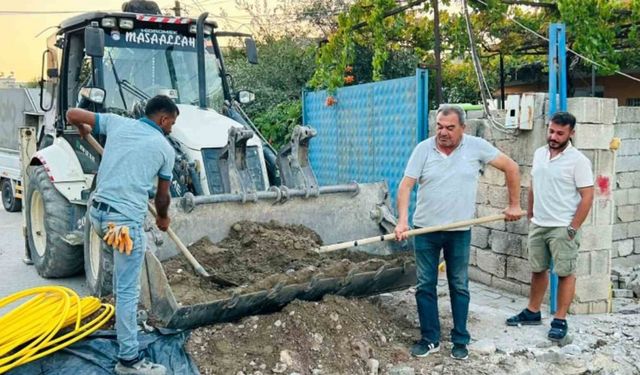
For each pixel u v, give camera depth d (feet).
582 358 15.12
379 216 18.71
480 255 21.80
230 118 21.52
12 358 12.85
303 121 32.81
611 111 18.03
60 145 22.48
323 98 31.01
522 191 19.61
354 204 18.61
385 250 18.45
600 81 48.19
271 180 20.79
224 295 14.48
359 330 15.20
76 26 21.75
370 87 27.04
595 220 18.26
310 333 14.53
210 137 18.88
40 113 33.50
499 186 20.61
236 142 17.20
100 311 15.35
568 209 15.92
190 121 19.66
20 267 24.90
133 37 21.39
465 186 14.85
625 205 21.85
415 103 24.14
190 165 18.04
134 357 13.11
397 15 29.22
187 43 22.20
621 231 21.93
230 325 14.73
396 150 25.54
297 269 15.88
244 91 23.45
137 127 13.56
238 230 16.83
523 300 19.76
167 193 13.94
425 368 14.39
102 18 20.79
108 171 13.19
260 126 42.73
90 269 19.72
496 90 47.62
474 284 21.75
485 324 17.38
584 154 17.83
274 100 47.14
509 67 45.44
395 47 32.83
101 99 19.52
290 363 13.82
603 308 18.71
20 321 14.03
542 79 48.52
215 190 18.19
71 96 22.48
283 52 49.60
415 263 16.57
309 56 47.73
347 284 15.84
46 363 13.56
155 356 13.75
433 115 23.54
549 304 18.67
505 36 32.12
